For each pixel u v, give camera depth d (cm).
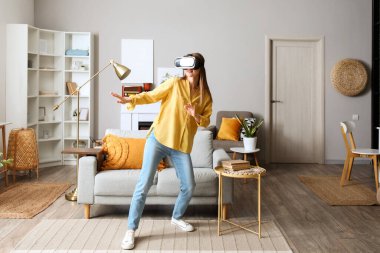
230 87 680
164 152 294
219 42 676
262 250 284
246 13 675
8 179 529
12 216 355
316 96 686
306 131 689
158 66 674
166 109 293
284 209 394
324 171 610
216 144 579
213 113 683
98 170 363
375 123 665
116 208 386
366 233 323
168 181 342
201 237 308
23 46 568
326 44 679
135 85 673
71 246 287
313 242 303
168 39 673
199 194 346
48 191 455
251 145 505
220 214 334
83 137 662
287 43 682
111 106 674
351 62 672
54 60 649
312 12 677
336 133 684
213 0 673
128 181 342
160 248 285
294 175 576
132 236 286
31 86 610
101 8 667
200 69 294
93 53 667
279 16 676
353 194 453
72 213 370
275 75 685
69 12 663
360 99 682
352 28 678
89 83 655
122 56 669
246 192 468
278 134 689
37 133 614
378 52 663
